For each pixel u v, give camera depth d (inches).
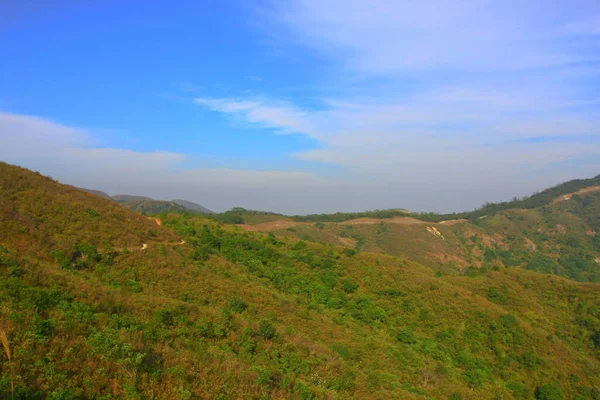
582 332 1713.8
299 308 1237.1
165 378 503.2
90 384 440.8
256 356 735.7
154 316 730.8
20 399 383.9
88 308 648.4
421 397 908.0
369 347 1133.7
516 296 1931.6
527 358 1384.1
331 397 658.2
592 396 1270.9
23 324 507.8
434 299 1670.8
